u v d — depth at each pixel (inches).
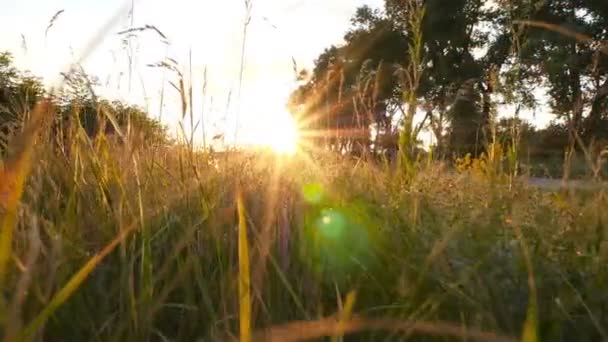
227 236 80.7
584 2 854.5
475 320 63.6
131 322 59.4
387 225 87.8
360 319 63.7
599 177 92.5
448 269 73.0
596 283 70.8
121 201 76.3
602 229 81.7
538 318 63.4
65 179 91.7
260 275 67.0
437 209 95.2
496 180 110.4
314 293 70.9
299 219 86.7
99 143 100.8
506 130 139.0
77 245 70.5
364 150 158.1
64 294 44.6
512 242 79.4
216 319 62.6
